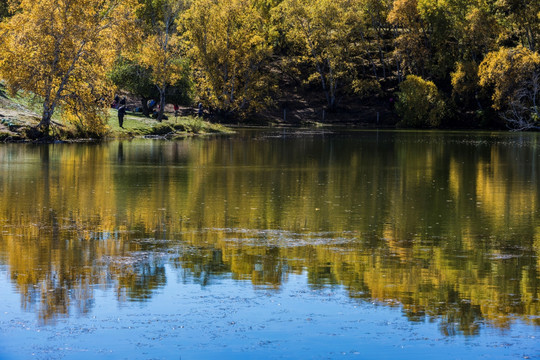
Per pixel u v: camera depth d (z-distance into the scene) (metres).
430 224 22.11
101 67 56.28
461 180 34.09
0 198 26.39
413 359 11.19
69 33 54.44
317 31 101.25
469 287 14.79
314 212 24.16
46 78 55.00
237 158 44.91
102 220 22.12
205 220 22.38
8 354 11.25
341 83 107.88
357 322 12.72
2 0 92.56
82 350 11.44
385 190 30.16
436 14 100.50
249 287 14.73
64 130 58.34
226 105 94.25
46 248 17.95
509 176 36.00
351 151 52.41
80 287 14.55
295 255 17.56
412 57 104.94
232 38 92.88
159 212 23.77
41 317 12.80
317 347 11.62
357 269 16.22
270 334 12.15
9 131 54.88
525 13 93.38
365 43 107.06
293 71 109.94
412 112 96.56
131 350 11.46
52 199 26.31
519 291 14.52
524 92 86.69
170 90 80.25
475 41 98.06
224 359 11.16
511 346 11.69
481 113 95.88
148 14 107.31
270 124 98.12
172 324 12.56
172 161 41.94
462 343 11.79
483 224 22.19
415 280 15.30
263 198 27.33
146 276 15.44
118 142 57.78
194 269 16.06
